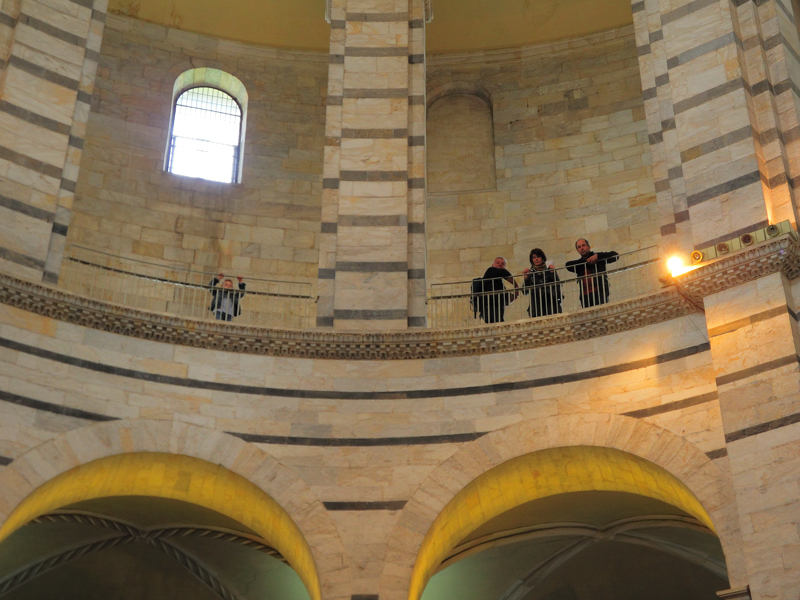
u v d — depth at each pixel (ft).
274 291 82.43
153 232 82.07
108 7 87.86
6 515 56.80
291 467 62.08
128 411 61.62
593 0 89.30
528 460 61.87
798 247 58.39
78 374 61.36
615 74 88.17
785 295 57.82
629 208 83.20
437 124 89.71
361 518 60.75
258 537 72.64
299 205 85.81
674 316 61.93
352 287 68.54
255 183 85.87
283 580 76.33
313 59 91.04
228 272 82.48
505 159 87.04
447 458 62.13
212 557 75.92
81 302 62.23
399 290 68.44
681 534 74.28
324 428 63.26
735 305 59.00
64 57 69.92
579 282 70.08
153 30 88.63
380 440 62.90
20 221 64.39
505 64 90.43
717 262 59.47
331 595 58.59
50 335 61.52
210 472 62.23
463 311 81.82
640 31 71.46
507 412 62.80
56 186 66.44
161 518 73.36
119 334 63.16
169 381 63.00
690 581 78.02
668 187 66.23
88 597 78.02
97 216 81.00
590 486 63.82
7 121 66.33
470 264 83.92
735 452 55.72
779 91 65.05
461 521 63.93
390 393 64.18
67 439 59.67
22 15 69.46
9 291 60.85
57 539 74.02
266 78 89.86
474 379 64.03
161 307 79.77
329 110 74.84
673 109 66.85
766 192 61.82
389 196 71.56
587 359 62.95
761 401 56.08
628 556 77.05
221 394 63.46
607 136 86.12
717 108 64.75
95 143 83.15
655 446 59.26
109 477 62.08
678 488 59.88
